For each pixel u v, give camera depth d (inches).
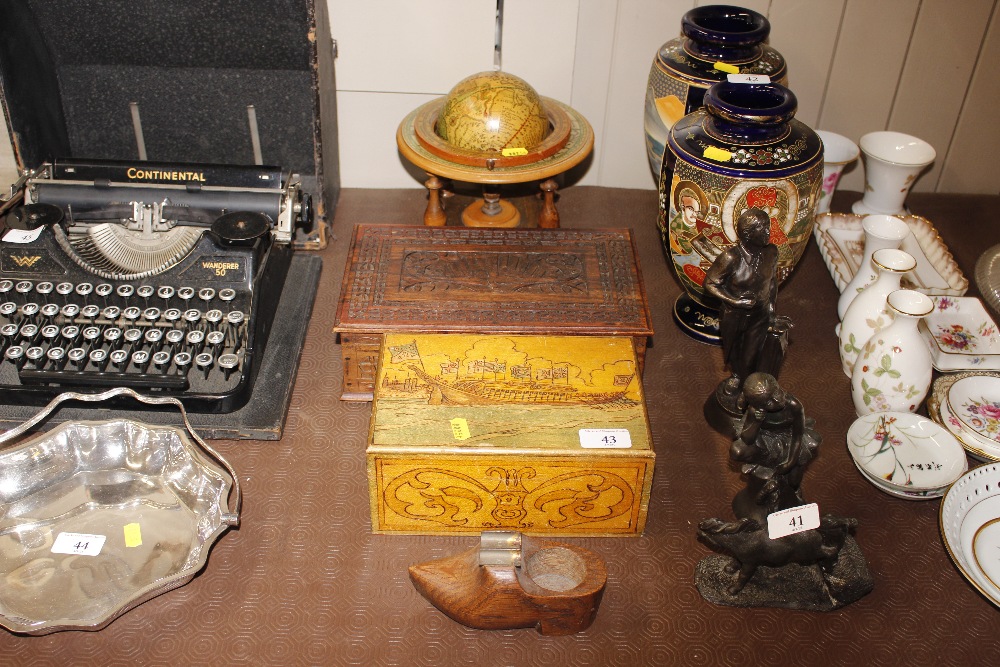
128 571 77.4
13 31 99.5
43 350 90.1
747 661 74.2
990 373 99.0
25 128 105.1
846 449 94.5
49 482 83.4
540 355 87.0
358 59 122.6
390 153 132.5
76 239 96.4
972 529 80.6
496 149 104.9
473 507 81.3
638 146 134.4
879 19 122.6
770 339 87.8
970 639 76.4
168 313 91.4
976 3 120.5
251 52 106.0
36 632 69.2
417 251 99.7
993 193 139.8
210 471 81.9
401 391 82.1
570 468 77.7
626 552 83.0
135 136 115.4
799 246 97.8
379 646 74.7
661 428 96.3
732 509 82.3
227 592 78.3
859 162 136.9
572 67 125.3
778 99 93.8
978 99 129.7
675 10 120.9
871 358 92.4
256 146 114.4
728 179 90.8
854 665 74.1
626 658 74.2
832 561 77.2
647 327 90.2
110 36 104.3
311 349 104.7
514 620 73.4
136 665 72.2
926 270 116.0
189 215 95.3
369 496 80.8
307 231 110.2
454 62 123.8
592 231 104.0
